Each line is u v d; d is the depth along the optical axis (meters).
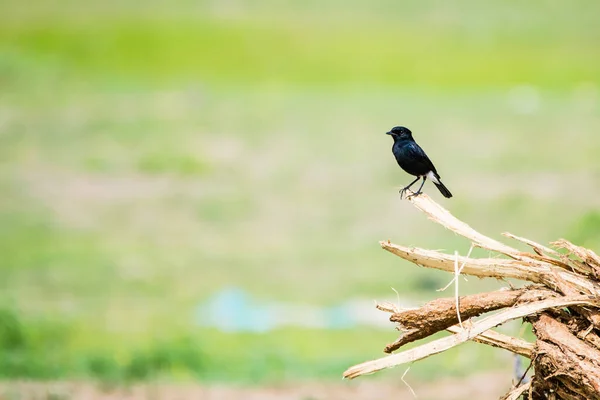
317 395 15.02
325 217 29.72
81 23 55.03
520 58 52.53
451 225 7.58
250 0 61.19
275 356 17.17
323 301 22.19
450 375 16.28
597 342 6.77
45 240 27.55
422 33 56.81
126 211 30.28
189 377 16.02
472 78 49.47
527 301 7.03
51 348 17.80
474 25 57.78
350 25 57.66
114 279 24.00
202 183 32.84
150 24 55.62
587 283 7.02
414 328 7.36
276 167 34.34
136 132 38.00
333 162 34.81
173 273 24.61
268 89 46.28
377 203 30.78
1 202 30.58
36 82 44.31
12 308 20.20
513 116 40.69
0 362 16.39
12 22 54.25
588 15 59.12
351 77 49.50
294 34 55.78
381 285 23.22
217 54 52.06
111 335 18.97
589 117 40.16
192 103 42.28
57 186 32.28
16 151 35.53
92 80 46.12
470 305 7.18
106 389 15.16
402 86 48.03
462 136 37.47
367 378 16.11
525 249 21.92
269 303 21.98
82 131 37.91
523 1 61.16
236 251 26.72
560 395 6.87
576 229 19.00
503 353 17.69
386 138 37.75
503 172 32.81
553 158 34.25
